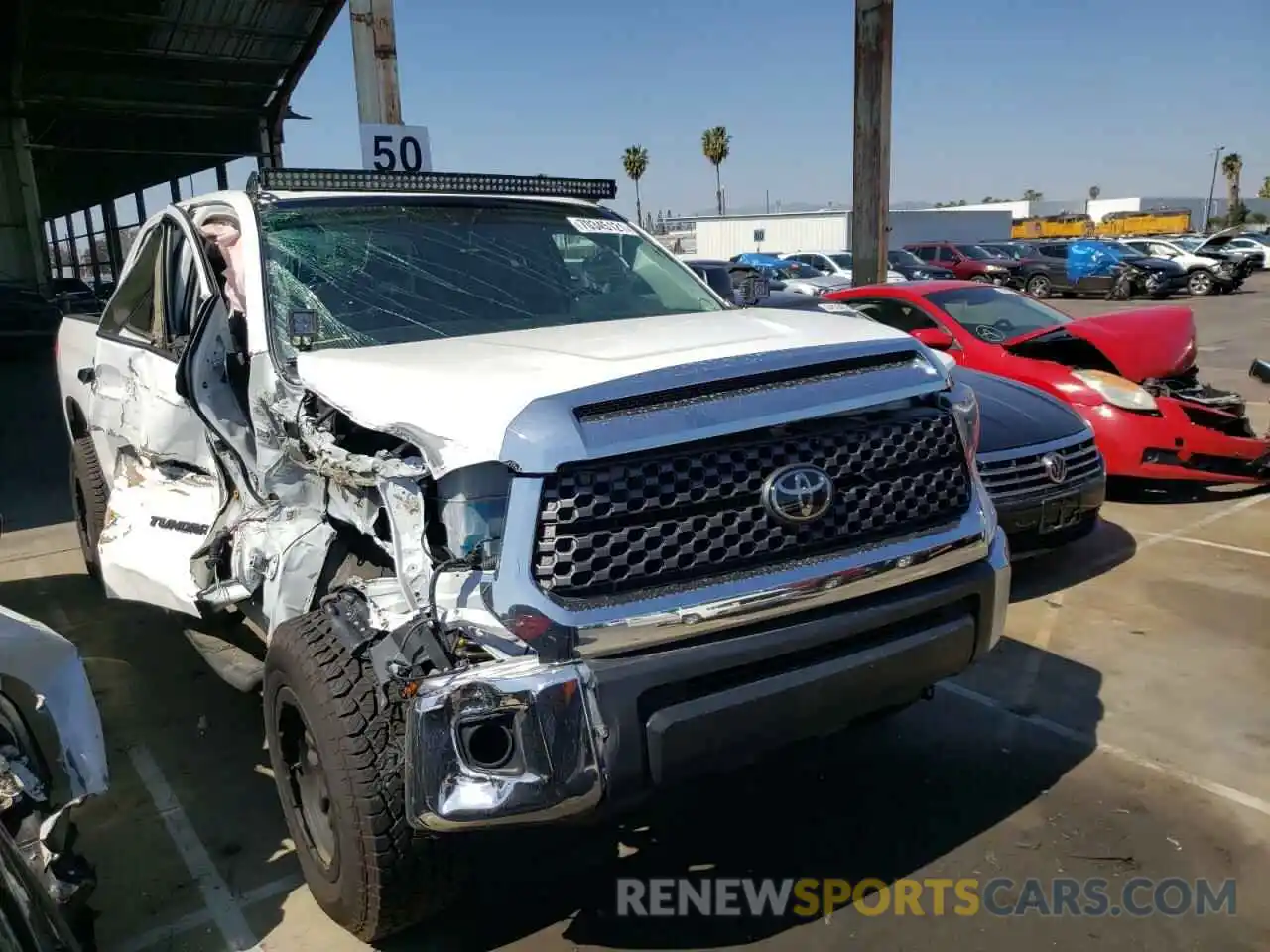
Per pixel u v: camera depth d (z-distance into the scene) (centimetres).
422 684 242
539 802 239
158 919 305
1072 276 2769
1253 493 736
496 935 295
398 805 257
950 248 3259
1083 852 325
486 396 257
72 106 1964
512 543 240
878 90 1297
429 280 382
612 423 247
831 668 270
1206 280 2728
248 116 2142
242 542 343
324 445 288
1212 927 289
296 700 278
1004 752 386
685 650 252
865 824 343
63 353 594
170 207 442
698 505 256
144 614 557
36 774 286
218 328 352
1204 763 375
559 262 415
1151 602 532
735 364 268
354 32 1003
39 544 707
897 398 288
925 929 292
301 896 315
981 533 305
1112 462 684
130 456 472
